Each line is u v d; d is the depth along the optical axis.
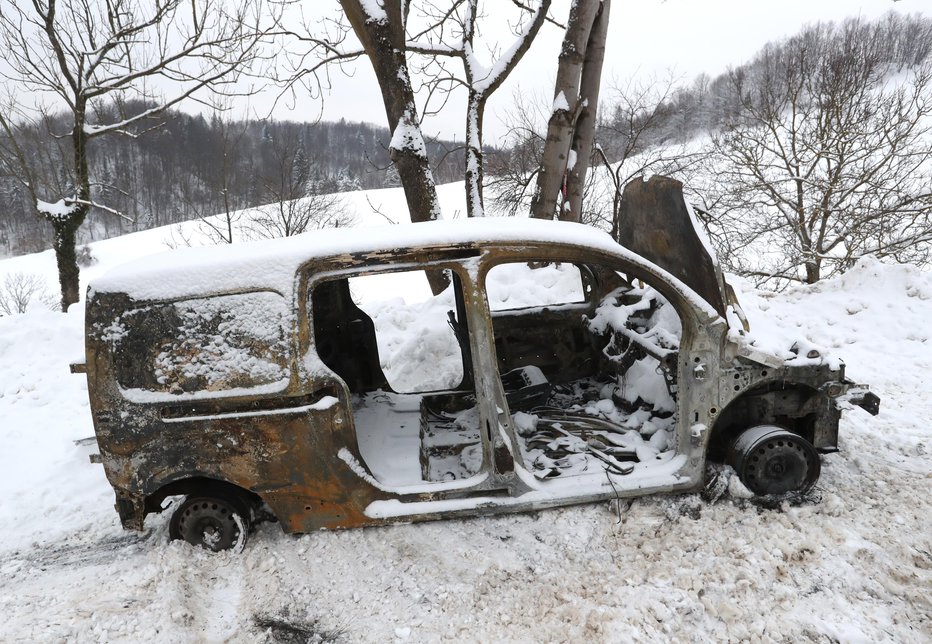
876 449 4.18
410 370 6.56
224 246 3.38
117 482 3.09
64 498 4.38
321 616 2.77
